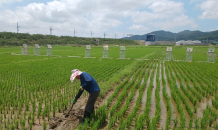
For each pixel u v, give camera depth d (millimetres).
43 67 22109
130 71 19500
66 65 24047
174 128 7266
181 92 12445
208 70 21281
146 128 7441
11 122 7449
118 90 12578
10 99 9641
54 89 12719
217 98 10602
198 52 60438
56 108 9375
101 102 10586
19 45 82688
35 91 11812
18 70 19484
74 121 8008
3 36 85938
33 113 8469
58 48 75250
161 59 35250
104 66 23719
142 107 9789
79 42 115875
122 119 7594
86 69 20922
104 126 7621
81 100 10766
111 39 152125
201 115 8836
